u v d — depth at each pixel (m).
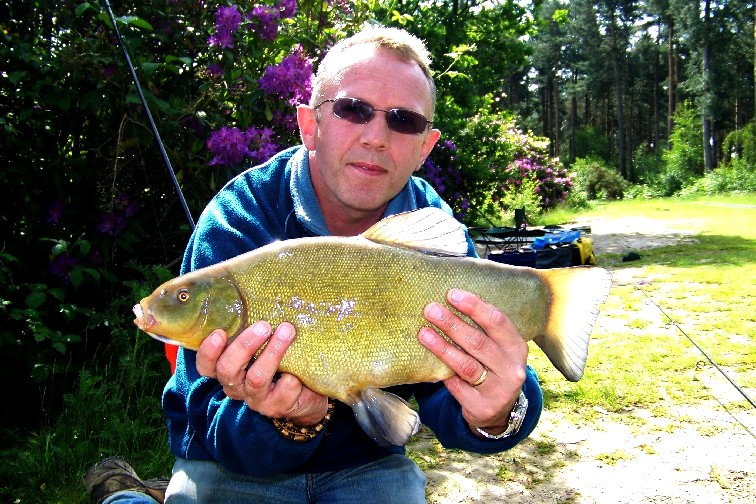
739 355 1.96
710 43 16.97
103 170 1.62
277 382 0.65
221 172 1.67
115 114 1.61
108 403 1.34
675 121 17.81
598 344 2.12
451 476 1.32
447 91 5.19
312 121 0.85
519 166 7.40
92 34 1.56
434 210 0.69
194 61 1.77
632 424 1.53
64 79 1.58
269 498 0.80
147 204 1.70
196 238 0.81
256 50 1.78
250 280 0.65
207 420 0.75
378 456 0.83
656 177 15.49
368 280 0.66
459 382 0.68
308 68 1.72
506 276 0.69
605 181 13.72
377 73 0.78
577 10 21.44
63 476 1.21
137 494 0.99
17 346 1.40
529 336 0.70
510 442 0.78
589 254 3.20
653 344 2.10
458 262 0.68
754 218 6.73
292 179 0.85
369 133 0.78
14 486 1.19
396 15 2.97
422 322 0.66
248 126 1.72
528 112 24.72
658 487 1.25
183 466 0.82
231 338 0.65
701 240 4.70
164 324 0.64
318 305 0.65
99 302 1.63
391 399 0.66
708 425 1.51
